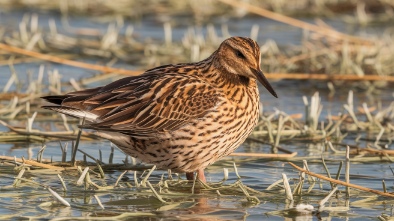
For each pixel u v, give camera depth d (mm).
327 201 11219
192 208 10852
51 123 15344
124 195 11305
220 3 26828
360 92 18656
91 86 18125
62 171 12305
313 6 26828
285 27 24969
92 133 13320
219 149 12039
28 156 13164
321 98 17953
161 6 26797
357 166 13086
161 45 21812
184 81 12109
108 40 21656
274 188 11758
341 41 21297
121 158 13336
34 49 21125
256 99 12391
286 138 14727
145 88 12031
